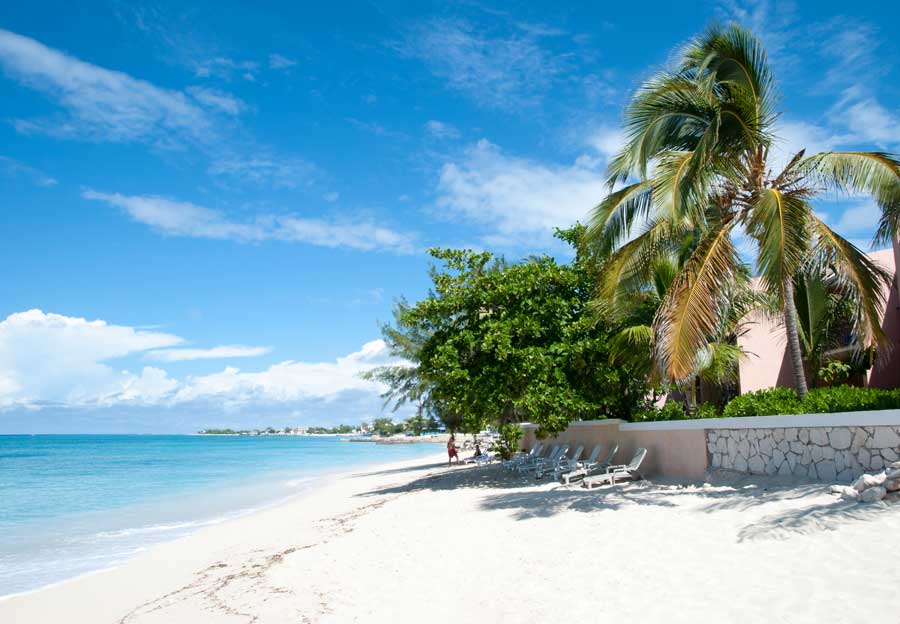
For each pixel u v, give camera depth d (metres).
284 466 41.75
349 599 7.23
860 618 4.41
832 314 17.30
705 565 6.24
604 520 9.17
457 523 10.93
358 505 16.42
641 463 14.09
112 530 15.32
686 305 9.93
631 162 11.14
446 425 30.12
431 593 7.05
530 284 16.48
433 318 17.38
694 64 11.41
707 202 11.44
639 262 12.39
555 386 15.48
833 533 6.37
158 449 82.62
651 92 11.20
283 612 7.00
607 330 15.71
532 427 24.59
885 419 8.16
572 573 6.83
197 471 37.22
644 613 5.31
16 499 22.31
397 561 8.73
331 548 10.27
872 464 8.39
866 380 19.53
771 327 20.83
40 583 10.13
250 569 9.48
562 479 15.73
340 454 62.50
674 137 11.73
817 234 11.30
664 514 8.93
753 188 11.48
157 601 8.28
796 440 9.70
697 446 12.15
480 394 16.06
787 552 6.11
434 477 22.23
